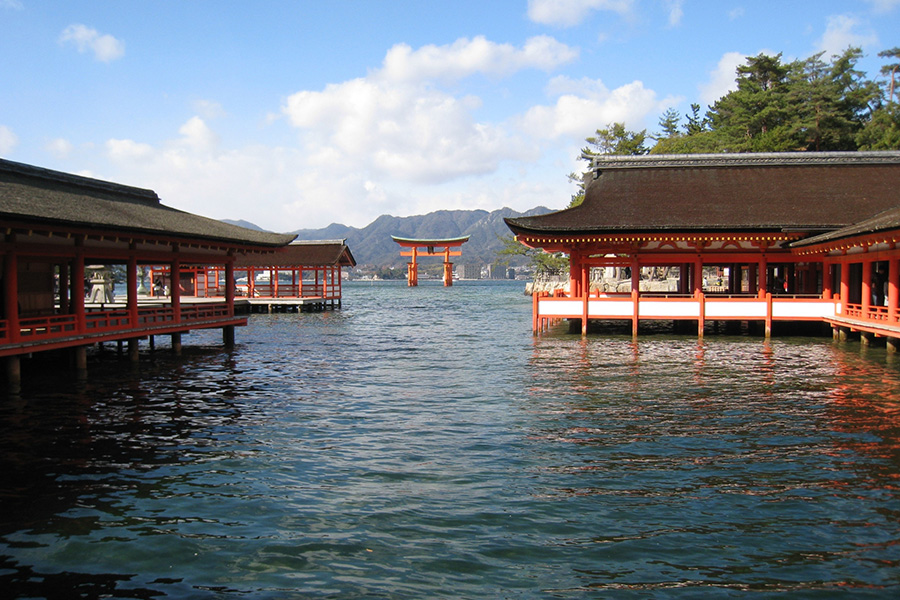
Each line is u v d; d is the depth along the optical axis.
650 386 18.61
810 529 8.72
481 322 45.94
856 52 69.69
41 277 22.77
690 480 10.60
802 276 36.25
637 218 30.23
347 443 12.92
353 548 8.27
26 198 17.92
